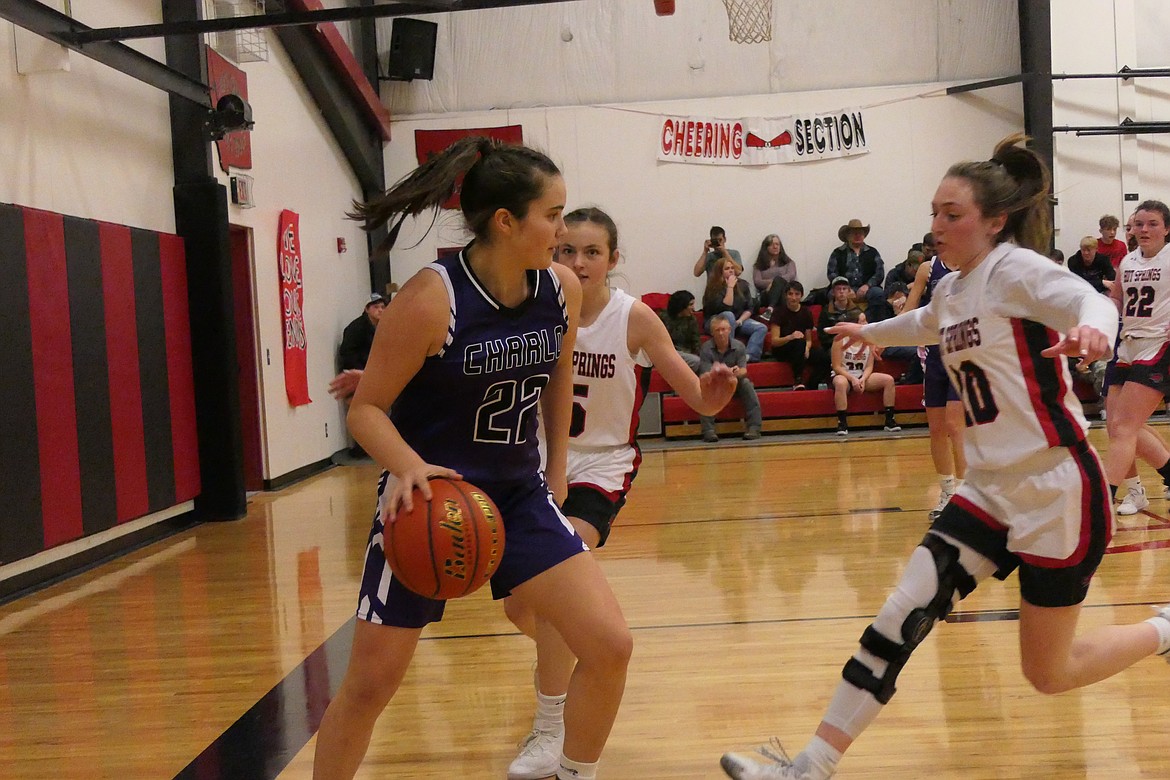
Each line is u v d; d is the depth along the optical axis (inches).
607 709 81.8
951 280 94.4
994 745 108.0
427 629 168.7
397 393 78.2
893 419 432.8
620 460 114.6
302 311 399.2
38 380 223.1
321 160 433.1
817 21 494.3
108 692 143.9
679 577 195.8
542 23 497.7
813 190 494.0
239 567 231.8
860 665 88.4
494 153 78.4
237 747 117.9
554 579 81.4
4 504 209.0
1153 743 106.5
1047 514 85.4
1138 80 478.6
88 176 253.8
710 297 460.8
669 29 496.7
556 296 82.8
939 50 493.4
